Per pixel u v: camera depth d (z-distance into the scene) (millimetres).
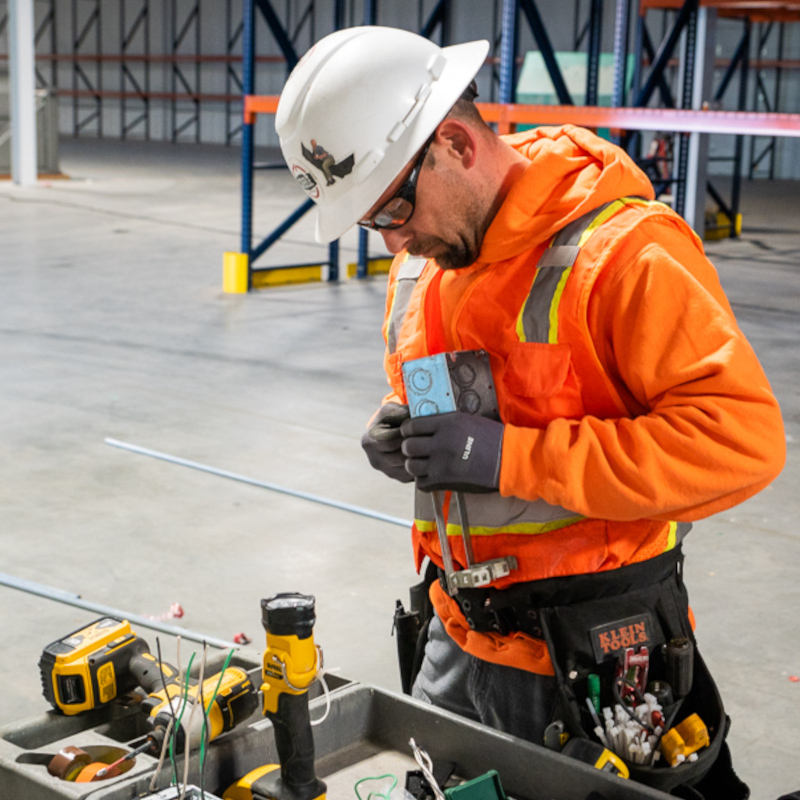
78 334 7117
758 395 1357
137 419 5297
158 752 1648
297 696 1482
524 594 1566
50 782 1500
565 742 1584
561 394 1476
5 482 4402
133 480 4469
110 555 3729
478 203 1476
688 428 1347
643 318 1384
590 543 1541
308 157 1467
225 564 3684
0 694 2852
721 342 1366
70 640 1860
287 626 1465
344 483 4492
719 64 22578
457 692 1748
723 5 9875
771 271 10188
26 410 5395
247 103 8586
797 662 3066
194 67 29453
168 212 14109
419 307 1657
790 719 2773
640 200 1490
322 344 7027
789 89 22359
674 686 1588
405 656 1922
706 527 4078
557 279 1438
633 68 11508
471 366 1482
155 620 3258
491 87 25000
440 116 1412
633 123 6652
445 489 1439
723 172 23719
